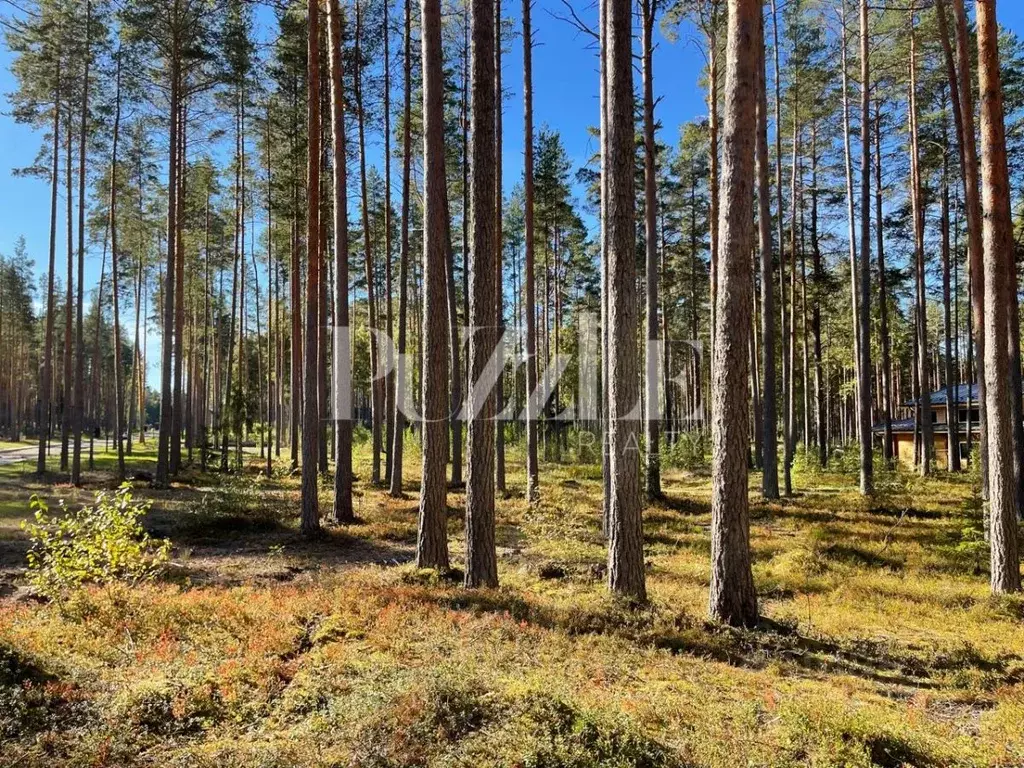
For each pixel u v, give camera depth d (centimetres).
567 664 550
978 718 497
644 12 1612
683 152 2739
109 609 636
